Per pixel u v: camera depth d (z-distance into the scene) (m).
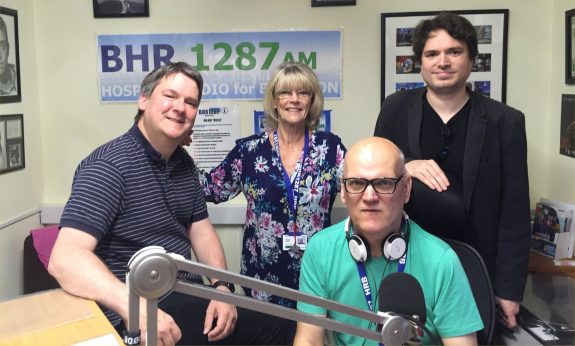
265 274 2.07
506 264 1.73
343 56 2.51
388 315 0.77
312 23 2.51
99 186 1.46
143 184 1.57
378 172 1.22
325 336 1.39
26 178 2.51
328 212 2.09
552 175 2.45
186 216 1.77
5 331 0.97
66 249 1.32
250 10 2.52
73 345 0.91
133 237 1.57
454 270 1.30
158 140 1.59
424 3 2.44
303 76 2.00
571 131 2.25
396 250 1.26
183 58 2.56
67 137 2.64
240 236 2.63
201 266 0.71
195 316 1.66
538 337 1.56
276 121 2.10
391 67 2.47
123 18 2.54
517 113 1.74
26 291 2.38
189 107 1.59
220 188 2.16
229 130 2.59
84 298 1.19
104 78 2.59
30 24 2.54
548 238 2.19
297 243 2.01
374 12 2.47
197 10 2.53
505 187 1.74
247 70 2.55
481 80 2.45
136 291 0.69
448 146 1.78
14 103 2.40
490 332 1.39
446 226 1.47
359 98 2.54
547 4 2.41
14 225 2.41
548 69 2.45
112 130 2.63
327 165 2.05
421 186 1.47
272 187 2.04
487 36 2.43
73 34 2.57
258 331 1.74
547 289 1.98
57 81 2.61
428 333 0.81
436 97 1.79
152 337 0.72
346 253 1.36
